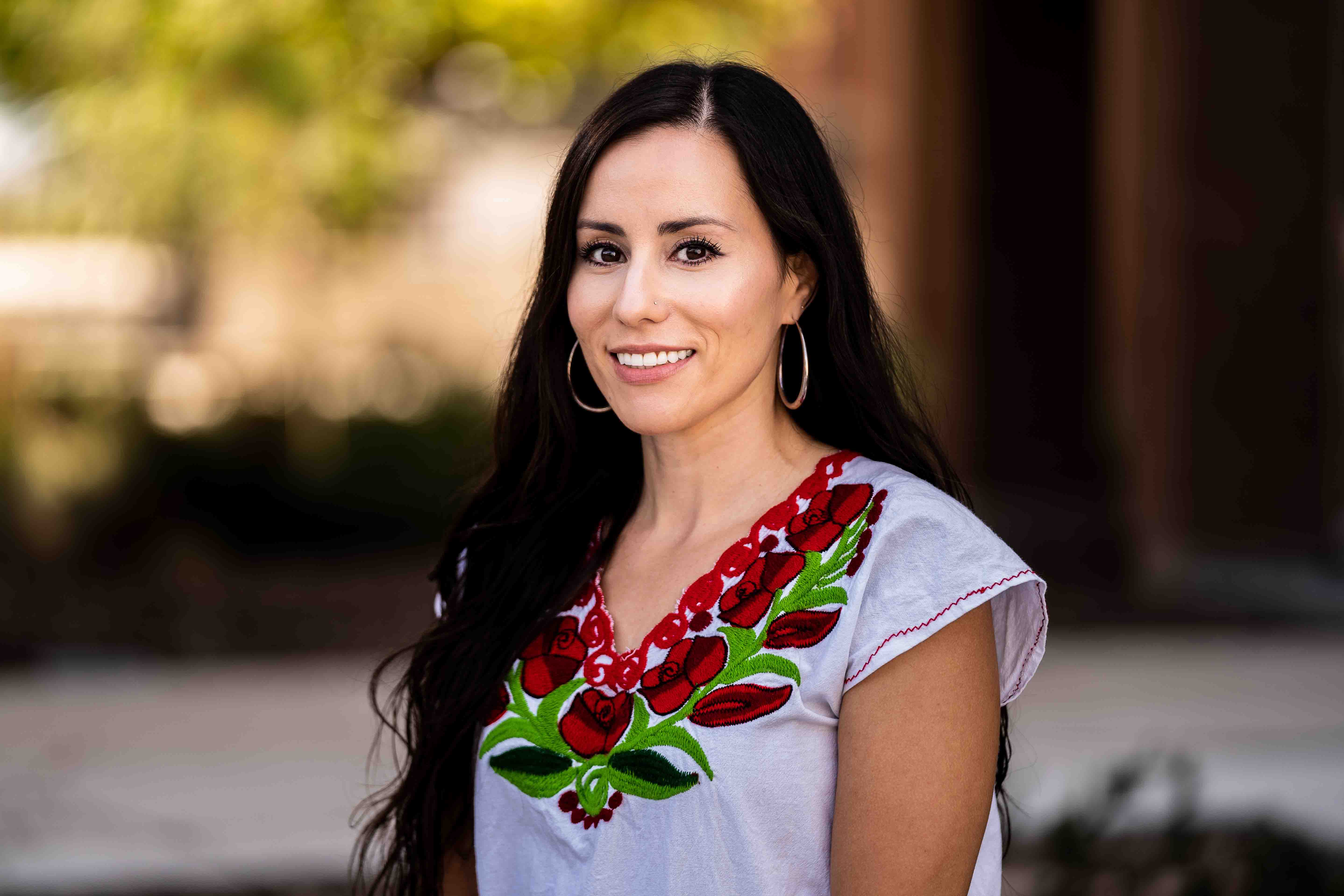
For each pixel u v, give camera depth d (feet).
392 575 35.60
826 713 5.84
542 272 6.73
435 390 41.37
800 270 6.49
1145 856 13.69
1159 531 33.55
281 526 37.50
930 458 6.95
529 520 7.06
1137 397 33.88
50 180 27.35
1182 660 25.84
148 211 25.71
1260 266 33.63
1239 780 17.76
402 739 7.20
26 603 28.94
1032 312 38.09
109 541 31.27
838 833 5.70
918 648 5.73
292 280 41.93
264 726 22.12
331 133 24.04
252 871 15.48
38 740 21.36
